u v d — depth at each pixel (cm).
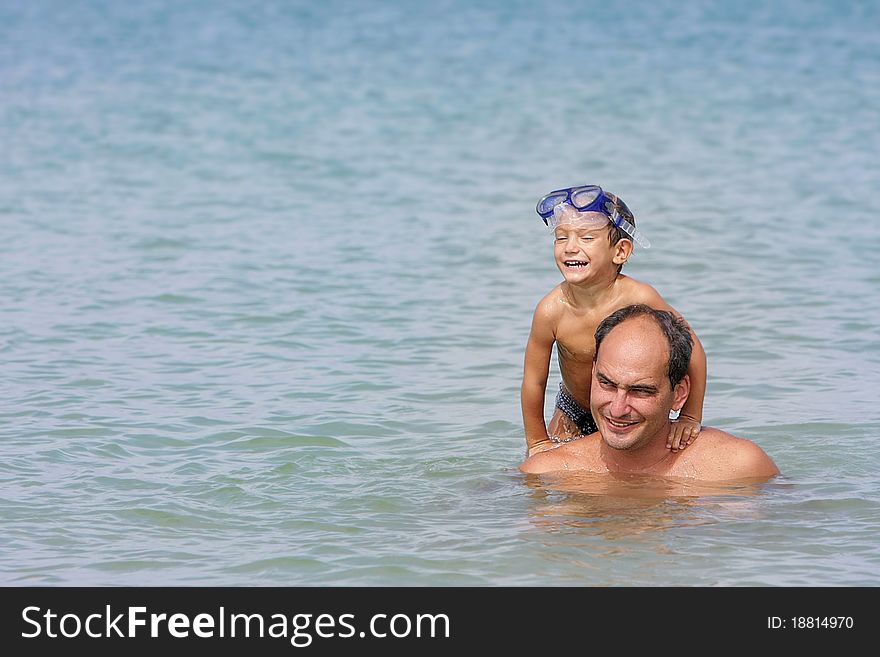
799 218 2358
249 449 1155
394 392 1355
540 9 7131
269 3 7400
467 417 1270
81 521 962
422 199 2586
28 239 2164
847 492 1002
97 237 2186
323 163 3012
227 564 880
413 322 1658
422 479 1065
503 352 1520
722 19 6631
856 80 4494
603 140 3391
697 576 842
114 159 3041
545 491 1007
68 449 1145
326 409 1288
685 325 977
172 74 4722
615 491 1000
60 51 5362
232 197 2589
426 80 4609
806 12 6862
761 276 1909
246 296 1784
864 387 1358
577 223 1030
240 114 3797
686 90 4334
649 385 952
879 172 2853
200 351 1512
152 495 1020
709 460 1016
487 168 2977
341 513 977
